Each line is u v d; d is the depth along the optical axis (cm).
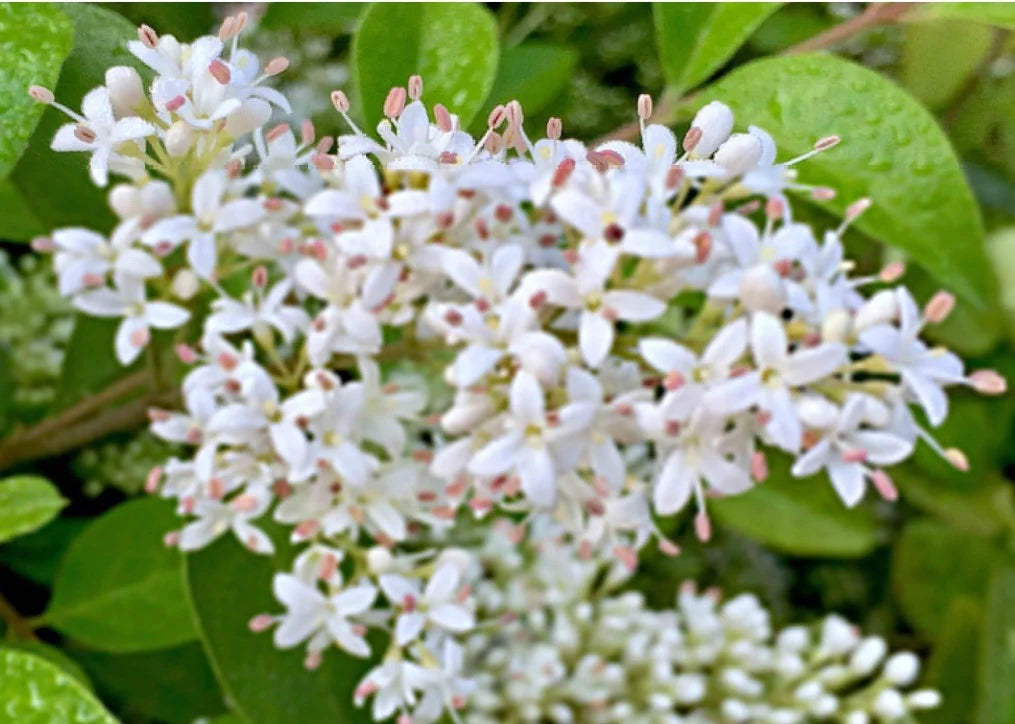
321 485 16
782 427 14
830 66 15
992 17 15
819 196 15
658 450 15
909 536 21
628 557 16
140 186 16
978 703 21
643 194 15
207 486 16
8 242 21
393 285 15
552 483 15
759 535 21
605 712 19
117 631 18
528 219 16
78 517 20
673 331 18
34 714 15
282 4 15
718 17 15
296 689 17
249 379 16
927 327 20
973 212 15
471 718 19
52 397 21
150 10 15
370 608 17
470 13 15
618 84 16
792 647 19
